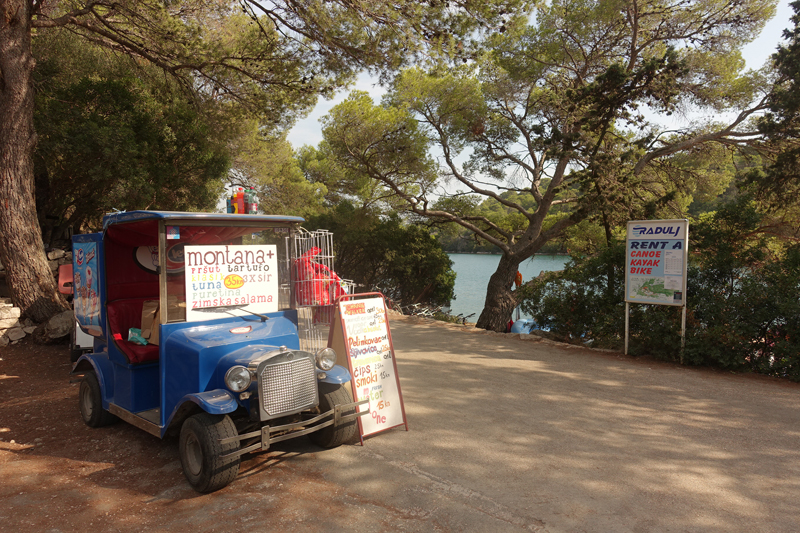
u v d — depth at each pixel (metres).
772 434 4.95
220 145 14.44
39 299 9.28
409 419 5.39
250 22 13.04
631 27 14.46
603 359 8.26
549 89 16.91
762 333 7.68
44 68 11.23
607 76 10.91
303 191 23.52
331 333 4.99
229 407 3.58
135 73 13.55
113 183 11.76
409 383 6.80
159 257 4.21
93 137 10.47
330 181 21.83
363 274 27.67
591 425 5.19
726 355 7.50
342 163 18.83
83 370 5.50
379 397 5.01
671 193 12.08
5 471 4.22
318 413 4.50
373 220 21.44
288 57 11.79
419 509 3.49
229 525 3.29
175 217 4.18
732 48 13.77
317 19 9.84
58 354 8.45
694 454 4.45
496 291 17.92
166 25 11.15
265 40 12.04
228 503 3.60
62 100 11.14
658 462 4.28
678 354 7.97
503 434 4.93
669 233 7.89
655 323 8.22
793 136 11.10
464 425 5.19
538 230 17.77
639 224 8.23
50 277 9.59
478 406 5.82
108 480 4.05
